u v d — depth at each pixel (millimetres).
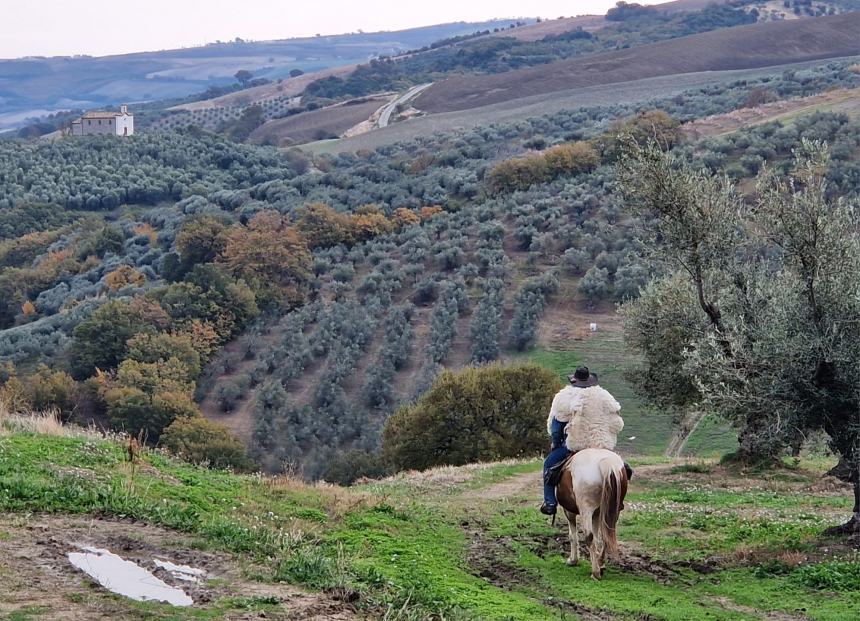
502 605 11531
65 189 157125
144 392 65812
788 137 91750
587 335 70438
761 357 15688
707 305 21500
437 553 14461
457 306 77625
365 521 15680
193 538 11969
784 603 12258
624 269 75438
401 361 72000
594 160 105812
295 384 72125
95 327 76250
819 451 17047
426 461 45281
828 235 15297
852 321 15219
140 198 158500
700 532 17312
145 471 15766
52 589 9125
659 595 12609
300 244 95750
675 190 20062
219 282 85625
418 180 124812
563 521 17938
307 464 60000
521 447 44500
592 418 13805
